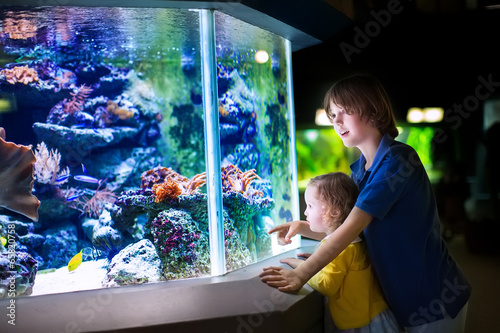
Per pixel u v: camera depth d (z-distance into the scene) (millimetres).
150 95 3746
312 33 2955
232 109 2398
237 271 2336
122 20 2395
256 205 2588
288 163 3037
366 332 2041
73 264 2426
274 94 2885
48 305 1898
